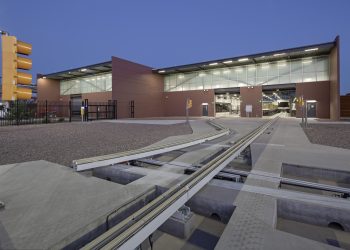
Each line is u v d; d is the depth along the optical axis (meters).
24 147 8.62
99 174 5.90
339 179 5.32
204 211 3.80
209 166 4.75
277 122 22.97
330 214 3.29
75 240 2.54
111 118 32.84
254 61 33.44
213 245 3.02
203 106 39.25
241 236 2.52
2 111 25.78
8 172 4.83
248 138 9.35
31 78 3.95
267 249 2.28
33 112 29.80
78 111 42.44
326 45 26.30
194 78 40.19
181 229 3.21
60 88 46.78
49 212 3.00
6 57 3.60
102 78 38.88
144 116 38.22
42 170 4.99
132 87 35.72
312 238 3.13
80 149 8.20
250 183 4.38
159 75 42.44
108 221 2.98
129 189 3.89
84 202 3.33
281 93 45.97
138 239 2.44
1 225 2.66
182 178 4.59
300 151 7.46
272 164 5.72
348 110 31.47
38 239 2.38
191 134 12.79
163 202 3.04
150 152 6.70
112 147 8.63
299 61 31.44
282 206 3.62
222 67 37.28
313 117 30.56
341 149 7.81
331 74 28.22
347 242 3.04
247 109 35.31
